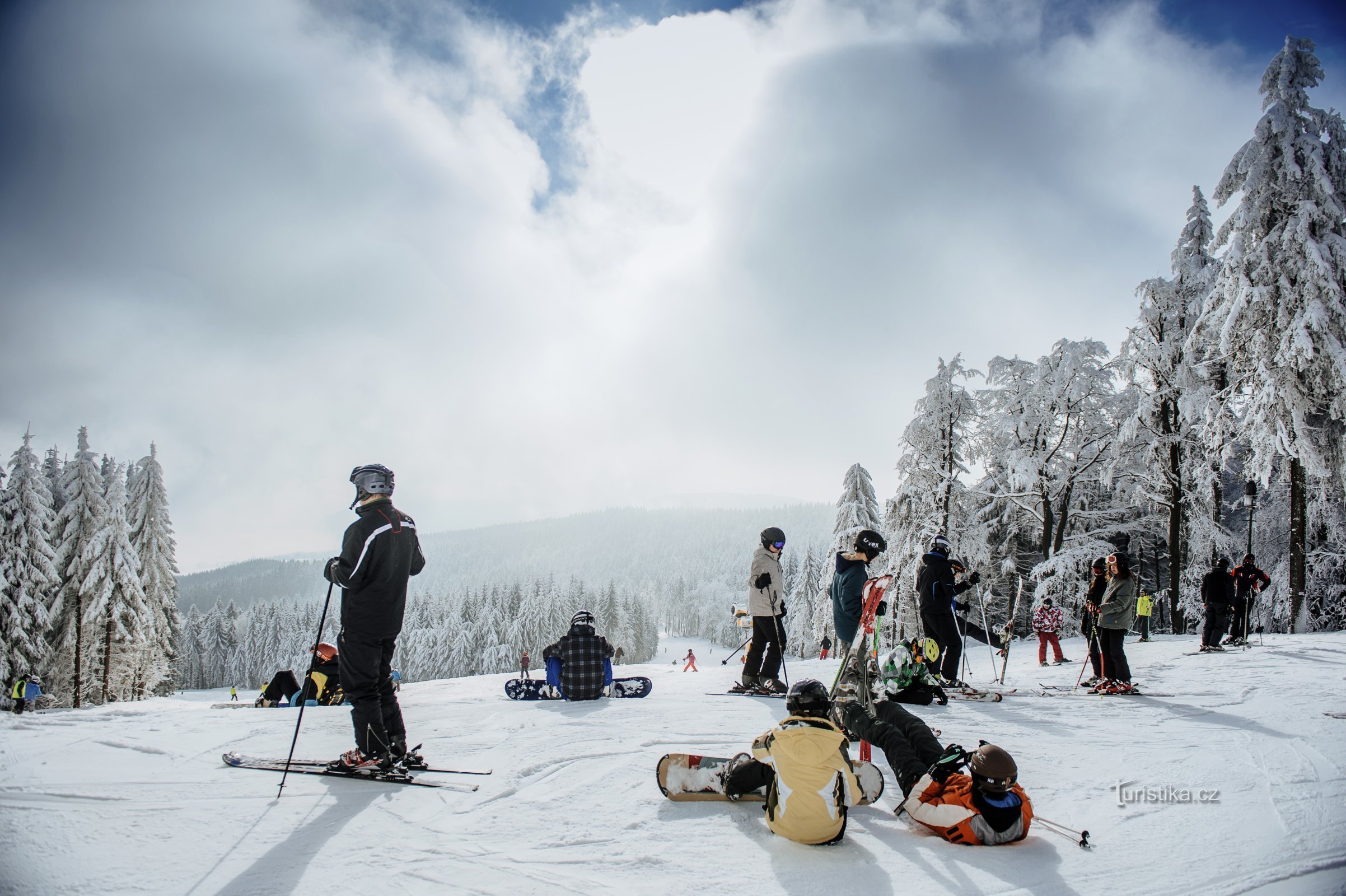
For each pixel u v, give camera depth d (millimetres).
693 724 6422
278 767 4965
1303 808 4480
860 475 32875
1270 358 19375
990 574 29000
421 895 3156
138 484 40000
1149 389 25500
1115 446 25156
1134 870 3562
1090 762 5484
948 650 8484
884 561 28594
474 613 92500
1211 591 13961
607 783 4719
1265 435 18984
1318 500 21891
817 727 3918
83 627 33969
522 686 8531
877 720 4859
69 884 3148
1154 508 27016
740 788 4234
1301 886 3406
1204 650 13602
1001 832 3836
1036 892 3301
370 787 4594
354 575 4730
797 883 3338
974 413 27719
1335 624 22188
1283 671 10383
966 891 3291
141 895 3088
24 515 32594
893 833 4012
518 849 3672
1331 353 18031
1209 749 5855
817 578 57281
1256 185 20062
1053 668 13688
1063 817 4324
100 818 3936
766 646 8492
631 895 3189
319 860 3488
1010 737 6277
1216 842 3941
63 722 6402
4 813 3947
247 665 92188
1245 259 19859
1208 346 23219
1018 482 25375
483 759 5297
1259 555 24516
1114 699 8328
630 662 101500
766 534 8586
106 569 34156
